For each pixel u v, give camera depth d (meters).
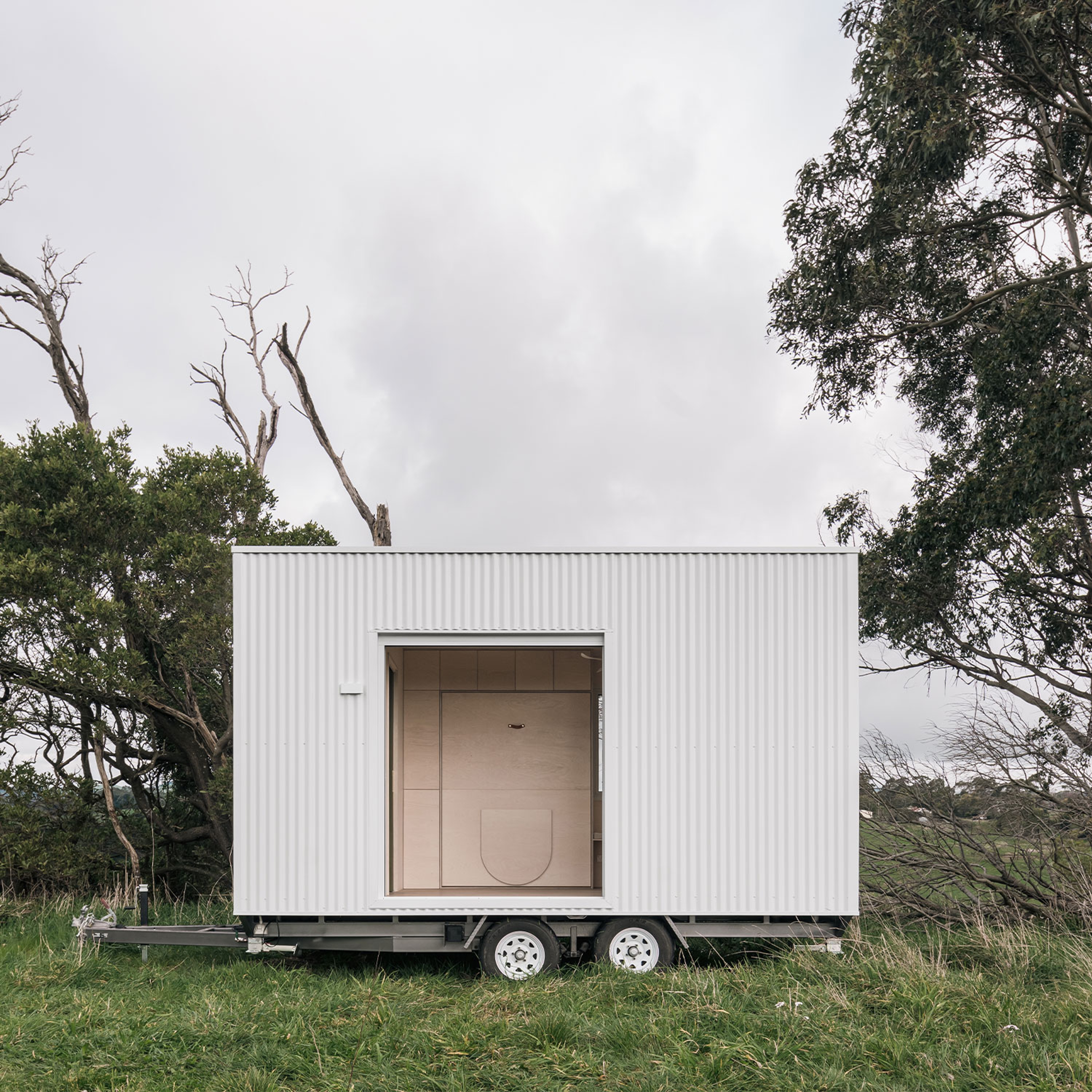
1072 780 7.72
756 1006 5.35
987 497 9.39
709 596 6.43
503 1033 4.86
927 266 10.36
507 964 6.29
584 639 6.49
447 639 6.43
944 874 7.82
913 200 9.71
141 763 11.92
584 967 6.39
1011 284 9.87
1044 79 8.91
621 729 6.36
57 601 10.34
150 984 6.25
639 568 6.44
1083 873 7.45
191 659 10.89
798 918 6.37
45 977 6.12
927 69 8.36
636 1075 4.39
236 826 6.27
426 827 7.87
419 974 6.39
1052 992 5.54
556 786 7.93
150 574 11.27
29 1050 4.76
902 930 7.13
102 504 10.97
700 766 6.34
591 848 7.84
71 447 11.24
